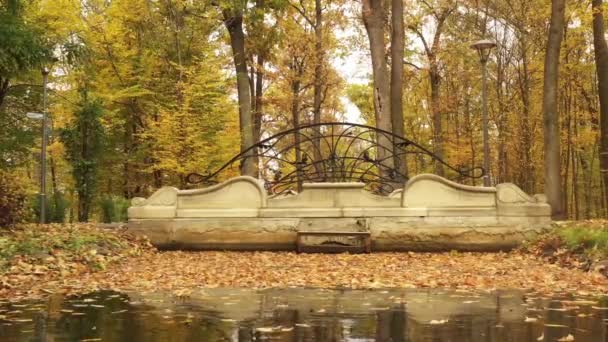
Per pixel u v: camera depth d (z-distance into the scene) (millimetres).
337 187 13750
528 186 32188
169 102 28188
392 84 21391
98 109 23297
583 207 40125
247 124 26781
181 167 25172
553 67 19297
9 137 25656
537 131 31812
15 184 14102
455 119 34406
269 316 6449
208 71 26797
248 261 11922
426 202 13648
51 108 27641
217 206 13828
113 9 27672
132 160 29812
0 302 7398
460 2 32188
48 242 11156
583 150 33344
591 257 10594
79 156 22875
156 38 26891
